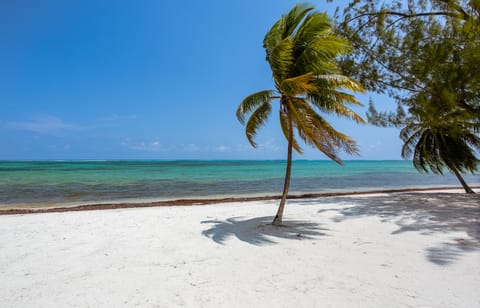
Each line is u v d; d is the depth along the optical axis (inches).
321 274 159.6
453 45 311.0
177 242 230.5
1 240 237.8
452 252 193.2
